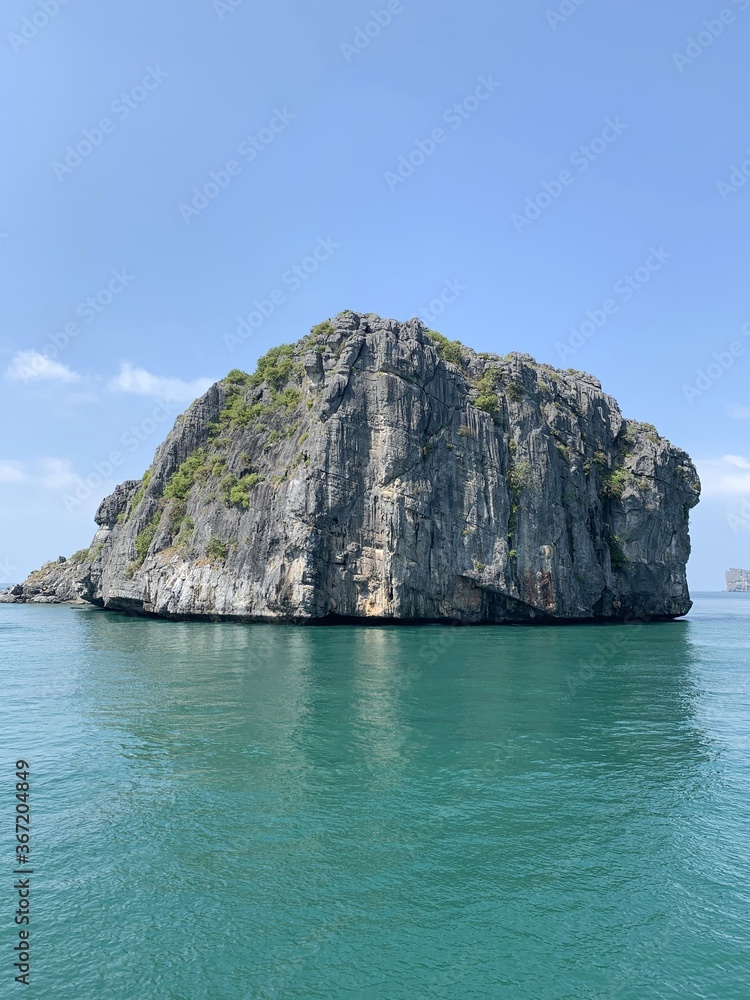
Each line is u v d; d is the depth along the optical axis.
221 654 47.66
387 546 71.19
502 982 11.86
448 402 76.94
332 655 46.97
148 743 24.47
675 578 89.69
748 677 39.59
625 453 90.25
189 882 14.86
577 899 14.39
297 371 85.44
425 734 25.91
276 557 71.62
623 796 19.89
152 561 83.50
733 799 19.78
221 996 11.44
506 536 75.31
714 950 12.80
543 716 29.02
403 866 15.59
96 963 12.21
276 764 22.22
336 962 12.30
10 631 66.69
